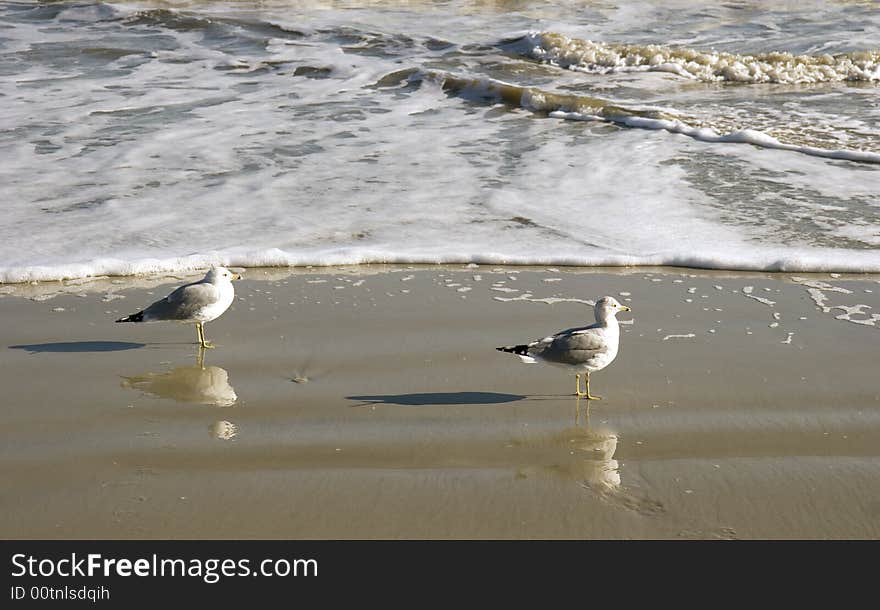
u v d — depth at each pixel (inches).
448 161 550.0
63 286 386.6
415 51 858.1
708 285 388.8
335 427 274.7
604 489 243.4
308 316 358.6
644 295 378.9
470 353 326.0
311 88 733.3
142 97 694.5
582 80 781.9
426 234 438.6
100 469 250.8
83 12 981.8
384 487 243.4
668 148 577.0
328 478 247.3
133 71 780.0
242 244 424.5
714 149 574.9
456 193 494.0
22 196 481.4
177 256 409.7
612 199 485.1
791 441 266.7
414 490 242.4
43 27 931.3
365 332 343.3
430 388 300.4
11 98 684.7
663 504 237.3
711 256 409.4
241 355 325.1
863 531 226.7
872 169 537.3
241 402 290.2
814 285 387.9
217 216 458.6
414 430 273.0
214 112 657.0
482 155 563.5
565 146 582.6
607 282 392.5
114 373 311.0
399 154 563.5
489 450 262.4
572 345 282.2
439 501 238.2
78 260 403.2
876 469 251.6
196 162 542.3
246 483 244.8
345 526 228.4
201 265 407.2
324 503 236.7
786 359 319.6
